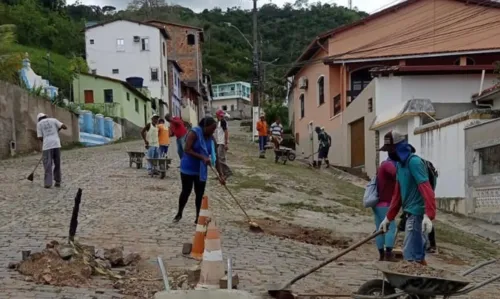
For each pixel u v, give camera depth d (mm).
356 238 10516
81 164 20391
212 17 91812
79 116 33500
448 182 16609
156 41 52875
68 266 6270
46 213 10422
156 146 17328
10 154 24422
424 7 27172
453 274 5141
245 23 71312
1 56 28906
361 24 28000
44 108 28500
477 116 15430
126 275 6512
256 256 8094
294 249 8891
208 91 82125
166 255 7590
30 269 6211
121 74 52719
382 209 7566
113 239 8406
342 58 27578
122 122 41875
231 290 4469
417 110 18375
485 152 14922
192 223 9938
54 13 65000
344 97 27906
